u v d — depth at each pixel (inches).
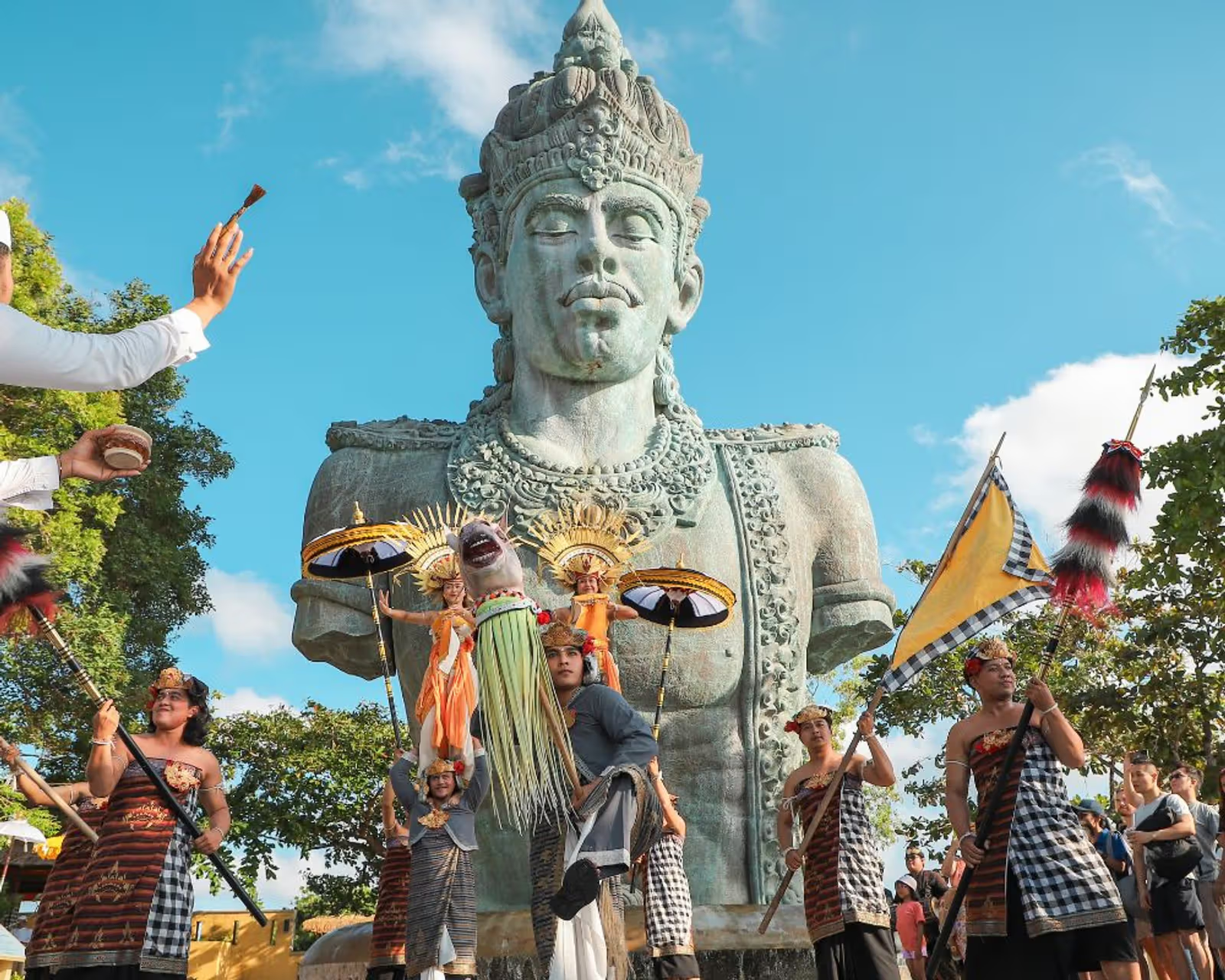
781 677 362.0
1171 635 736.3
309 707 1085.1
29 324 118.6
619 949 192.5
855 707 877.2
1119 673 755.4
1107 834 378.3
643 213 384.8
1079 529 232.7
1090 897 213.8
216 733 1056.8
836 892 255.8
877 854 262.8
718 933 306.2
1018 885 217.9
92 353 121.0
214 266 132.3
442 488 374.6
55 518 671.1
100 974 219.6
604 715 189.6
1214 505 608.1
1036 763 224.4
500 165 398.3
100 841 229.0
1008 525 264.2
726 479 386.6
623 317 376.5
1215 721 757.9
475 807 231.1
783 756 355.9
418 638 357.7
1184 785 355.3
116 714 228.7
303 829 1032.8
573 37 413.1
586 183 379.6
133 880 224.5
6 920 690.2
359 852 1070.4
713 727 355.3
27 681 716.0
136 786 232.2
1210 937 345.4
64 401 691.4
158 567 823.7
